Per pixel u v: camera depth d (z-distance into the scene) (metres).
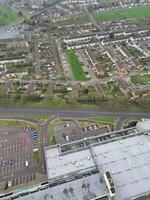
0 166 171.38
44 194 134.25
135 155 154.00
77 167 149.62
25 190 140.25
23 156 177.12
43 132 196.25
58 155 158.38
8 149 183.62
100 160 152.38
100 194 133.25
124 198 132.62
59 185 137.75
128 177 142.00
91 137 172.88
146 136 167.00
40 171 165.25
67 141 185.75
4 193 150.88
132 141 164.12
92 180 139.12
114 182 139.62
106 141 164.62
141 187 137.12
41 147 182.75
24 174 164.50
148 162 149.38
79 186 136.88
